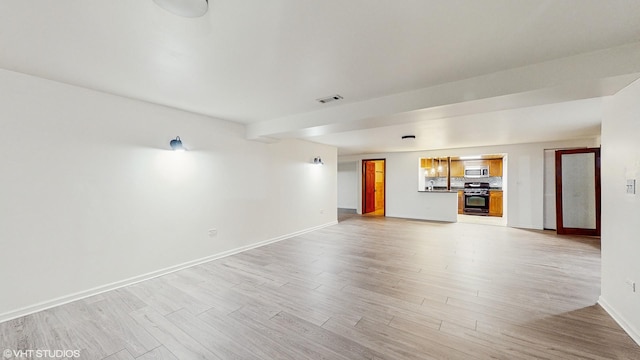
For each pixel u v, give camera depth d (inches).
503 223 278.8
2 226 88.4
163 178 131.5
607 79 74.2
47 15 58.7
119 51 75.9
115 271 114.7
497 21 60.7
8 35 67.2
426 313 92.8
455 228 252.2
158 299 104.7
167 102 124.3
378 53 76.7
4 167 88.7
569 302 99.8
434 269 137.6
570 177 217.8
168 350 74.3
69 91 101.8
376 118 119.1
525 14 58.0
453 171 358.9
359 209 355.3
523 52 75.3
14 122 90.3
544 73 81.0
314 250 175.5
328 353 72.4
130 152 119.3
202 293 110.1
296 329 83.7
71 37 68.4
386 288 114.0
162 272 130.6
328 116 132.3
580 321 86.5
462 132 193.2
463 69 86.9
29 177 93.4
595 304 97.9
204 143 149.4
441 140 231.3
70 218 102.7
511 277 125.5
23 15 58.6
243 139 173.2
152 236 127.3
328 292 110.4
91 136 107.6
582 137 217.2
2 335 80.7
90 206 107.7
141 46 73.0
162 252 131.0
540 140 232.5
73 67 86.8
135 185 121.2
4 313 88.5
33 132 94.1
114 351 73.8
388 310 95.1
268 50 75.0
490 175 339.0
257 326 85.6
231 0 52.9
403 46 72.6
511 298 103.6
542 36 66.9
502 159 323.6
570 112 136.1
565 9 56.1
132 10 56.8
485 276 127.1
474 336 79.2
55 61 82.5
